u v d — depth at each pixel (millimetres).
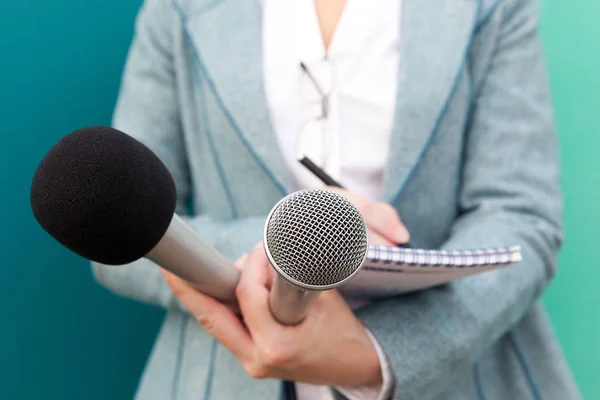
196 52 938
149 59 1009
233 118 898
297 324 645
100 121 1338
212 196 976
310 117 927
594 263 1446
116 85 1341
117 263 425
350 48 930
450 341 749
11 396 1353
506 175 909
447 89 884
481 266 603
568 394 971
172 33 986
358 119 926
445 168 915
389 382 721
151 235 416
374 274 614
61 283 1354
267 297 619
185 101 972
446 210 937
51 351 1370
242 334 671
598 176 1418
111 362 1422
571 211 1440
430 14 908
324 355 667
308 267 410
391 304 769
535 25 944
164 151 991
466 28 904
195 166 986
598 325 1462
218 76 916
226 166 938
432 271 609
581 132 1418
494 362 988
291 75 931
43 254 1331
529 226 876
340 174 923
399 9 940
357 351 701
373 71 923
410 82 881
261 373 679
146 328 1440
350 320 704
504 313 814
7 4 1238
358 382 721
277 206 435
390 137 881
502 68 937
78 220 392
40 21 1265
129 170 403
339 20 952
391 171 876
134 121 995
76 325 1381
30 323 1343
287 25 947
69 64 1297
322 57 932
